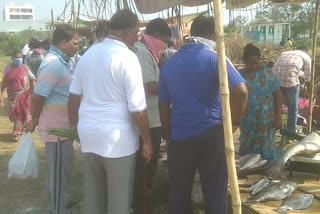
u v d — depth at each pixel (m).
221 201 2.79
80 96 2.92
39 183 4.89
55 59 3.38
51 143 3.48
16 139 6.95
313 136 3.66
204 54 2.64
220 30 2.17
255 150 4.16
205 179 2.78
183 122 2.71
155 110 3.72
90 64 2.74
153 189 4.42
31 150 3.70
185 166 2.76
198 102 2.66
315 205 3.11
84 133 2.75
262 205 3.13
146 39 3.75
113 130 2.68
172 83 2.73
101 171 2.91
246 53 4.14
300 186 3.50
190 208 2.96
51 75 3.33
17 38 37.19
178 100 2.72
